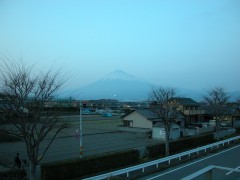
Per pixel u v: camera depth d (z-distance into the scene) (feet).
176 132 109.81
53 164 49.60
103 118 210.79
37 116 42.22
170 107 97.30
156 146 74.02
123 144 94.53
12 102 39.70
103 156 57.82
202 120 171.83
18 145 89.04
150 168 57.67
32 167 40.75
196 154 75.51
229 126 156.04
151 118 128.77
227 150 84.53
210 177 14.28
